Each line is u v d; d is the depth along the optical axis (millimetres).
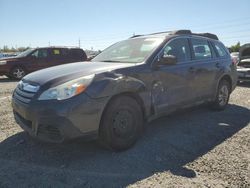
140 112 4598
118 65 4641
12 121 5941
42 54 16344
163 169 3891
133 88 4410
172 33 5762
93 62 5164
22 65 15766
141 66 4719
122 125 4352
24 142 4754
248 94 9359
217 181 3580
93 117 3996
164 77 5043
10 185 3426
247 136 5164
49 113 3824
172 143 4781
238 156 4305
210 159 4199
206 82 6164
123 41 6027
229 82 7090
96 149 4488
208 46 6520
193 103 5863
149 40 5500
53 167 3908
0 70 15469
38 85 4117
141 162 4082
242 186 3473
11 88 11305
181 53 5637
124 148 4418
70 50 17297
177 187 3418
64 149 4484
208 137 5102
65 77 4125
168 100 5168
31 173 3725
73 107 3834
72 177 3629
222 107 6910
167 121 5977
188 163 4074
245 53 12070
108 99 4113
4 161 4078
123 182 3531
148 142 4789
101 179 3592
